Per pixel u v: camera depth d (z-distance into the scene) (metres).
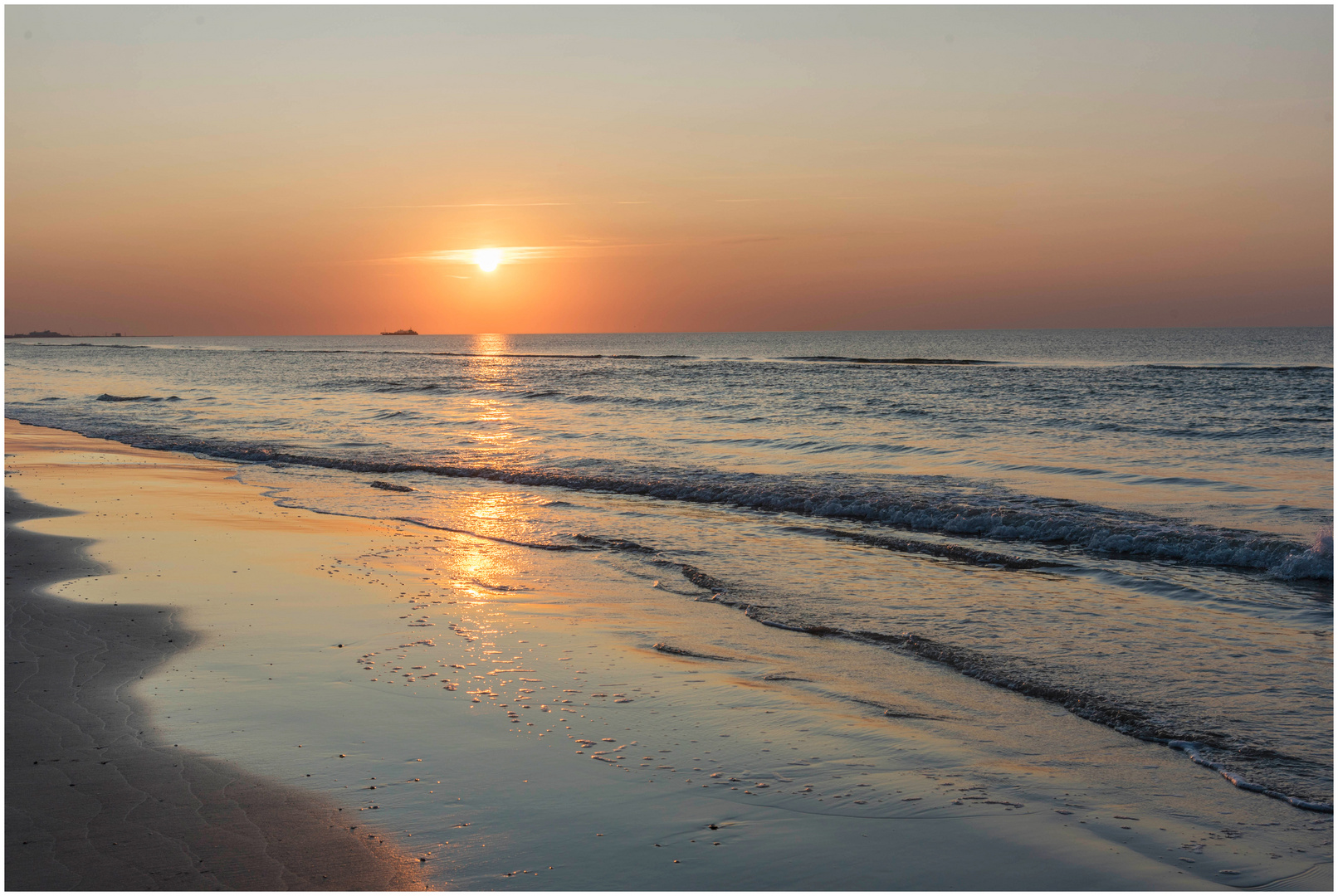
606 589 9.32
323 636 7.43
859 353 105.12
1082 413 29.11
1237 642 7.50
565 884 3.81
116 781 4.69
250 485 16.92
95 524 12.39
